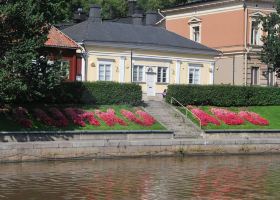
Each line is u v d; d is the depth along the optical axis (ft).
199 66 210.59
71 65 179.11
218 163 130.41
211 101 181.57
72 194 87.92
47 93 146.72
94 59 187.21
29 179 100.48
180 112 168.55
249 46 231.09
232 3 233.14
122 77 192.85
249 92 188.24
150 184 98.43
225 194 91.20
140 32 205.05
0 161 120.16
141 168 118.01
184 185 98.32
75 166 118.32
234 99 185.06
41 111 141.59
